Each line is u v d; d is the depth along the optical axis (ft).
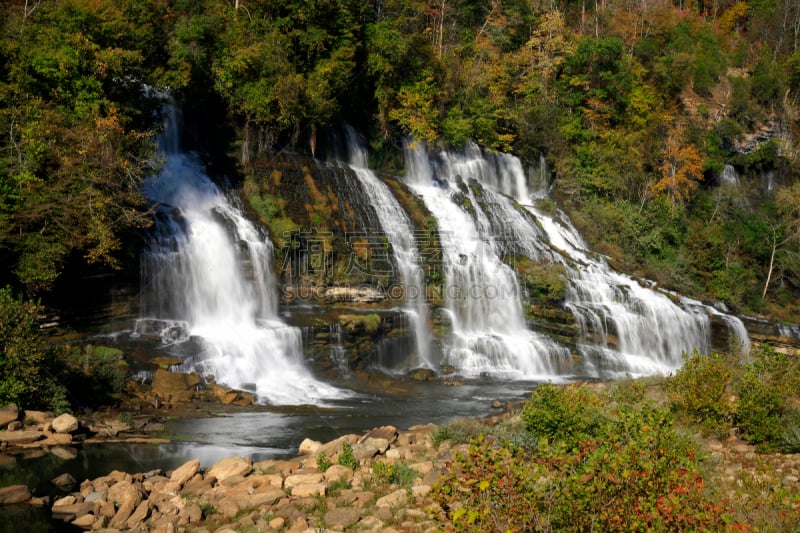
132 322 78.43
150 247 83.92
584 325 105.91
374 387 81.51
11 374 52.24
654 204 152.05
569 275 116.47
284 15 125.49
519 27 189.88
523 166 152.56
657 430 29.89
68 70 81.82
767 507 31.24
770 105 200.75
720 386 51.83
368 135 134.10
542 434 45.60
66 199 72.74
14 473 43.55
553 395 46.65
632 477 25.90
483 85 156.15
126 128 89.71
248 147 110.63
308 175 111.55
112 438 52.54
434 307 101.91
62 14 87.61
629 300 114.21
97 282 76.84
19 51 81.41
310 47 121.60
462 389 83.15
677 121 181.06
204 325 84.94
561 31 179.52
